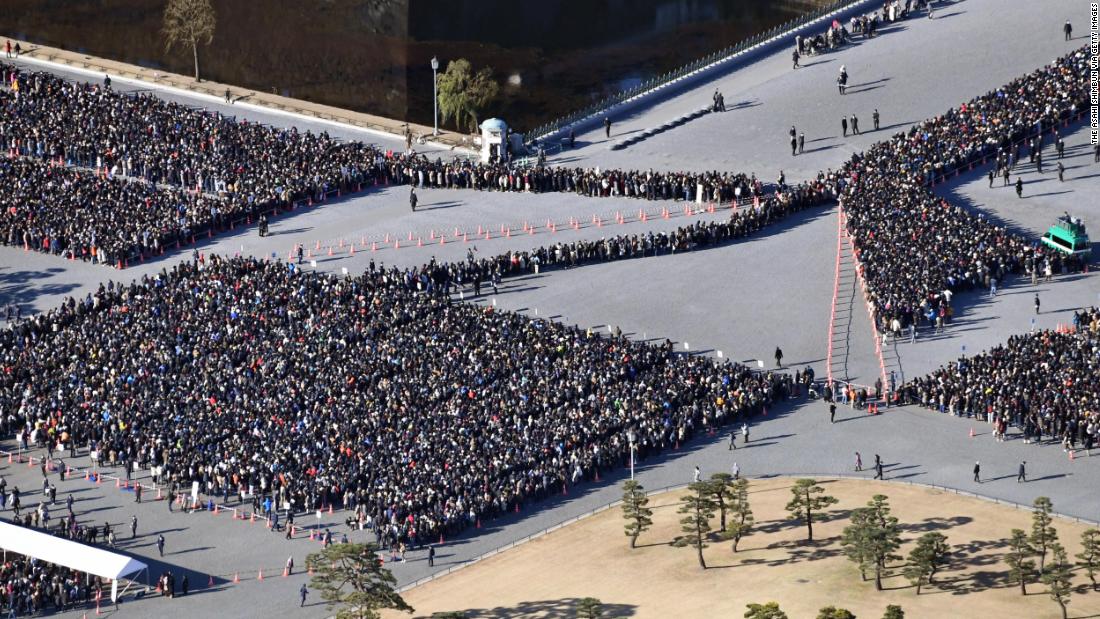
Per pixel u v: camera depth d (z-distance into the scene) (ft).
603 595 526.16
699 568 536.42
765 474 591.37
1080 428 591.37
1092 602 499.10
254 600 543.80
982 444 599.16
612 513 576.20
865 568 513.04
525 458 588.91
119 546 572.92
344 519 579.07
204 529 580.71
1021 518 550.36
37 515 581.94
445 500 574.15
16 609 542.57
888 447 601.21
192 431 608.19
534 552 557.33
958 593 507.71
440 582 545.03
